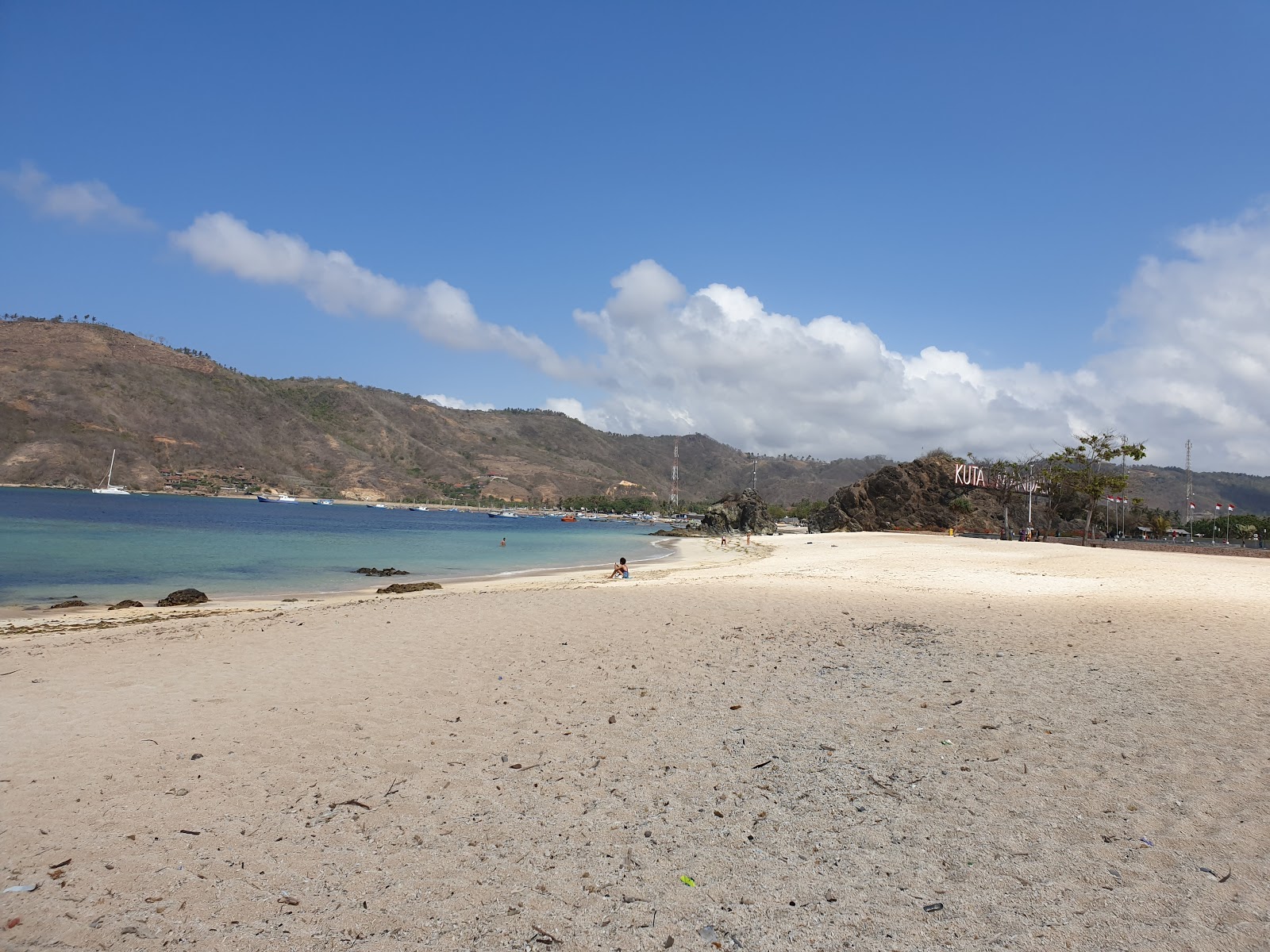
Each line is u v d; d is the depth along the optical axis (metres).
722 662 11.62
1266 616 16.66
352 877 4.76
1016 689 9.70
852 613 17.47
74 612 22.22
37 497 133.50
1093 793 6.00
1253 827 5.31
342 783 6.44
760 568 37.41
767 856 5.01
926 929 4.09
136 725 8.22
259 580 34.25
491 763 6.92
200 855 5.09
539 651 12.50
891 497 102.00
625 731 7.91
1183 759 6.77
